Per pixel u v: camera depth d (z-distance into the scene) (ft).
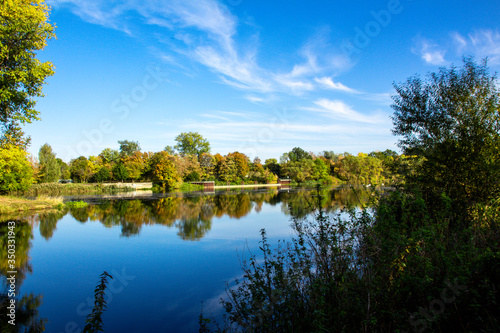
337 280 17.88
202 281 29.84
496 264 13.34
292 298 17.46
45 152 178.60
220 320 21.72
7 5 51.57
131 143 264.93
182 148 280.51
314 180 258.16
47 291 28.25
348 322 14.34
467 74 35.88
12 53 54.34
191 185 204.33
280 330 16.58
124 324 21.77
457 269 14.46
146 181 214.48
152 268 34.22
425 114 38.99
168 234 52.29
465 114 35.35
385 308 14.44
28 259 38.45
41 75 57.47
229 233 51.75
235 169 239.91
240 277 30.37
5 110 57.67
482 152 32.94
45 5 58.75
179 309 23.93
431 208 32.30
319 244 21.34
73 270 34.14
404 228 22.12
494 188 31.09
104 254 40.27
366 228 21.40
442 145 36.04
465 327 12.25
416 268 16.10
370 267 17.58
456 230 22.72
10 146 65.77
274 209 82.94
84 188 164.04
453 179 33.53
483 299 12.39
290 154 332.80
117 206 95.45
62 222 65.57
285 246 38.42
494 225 21.74
